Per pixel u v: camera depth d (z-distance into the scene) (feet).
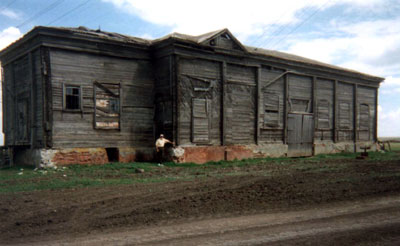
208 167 58.18
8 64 70.74
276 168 55.36
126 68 65.46
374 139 109.70
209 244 18.42
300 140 86.38
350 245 18.06
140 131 66.64
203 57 67.36
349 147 99.71
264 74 78.89
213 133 69.31
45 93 56.49
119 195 32.58
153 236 20.07
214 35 67.82
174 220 23.57
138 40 69.31
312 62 93.04
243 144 74.18
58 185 38.60
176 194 32.53
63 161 56.95
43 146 56.24
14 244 19.30
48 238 20.24
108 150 64.69
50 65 56.65
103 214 25.58
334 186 35.22
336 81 96.07
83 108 59.93
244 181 40.14
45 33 55.72
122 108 64.44
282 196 30.66
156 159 67.46
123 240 19.45
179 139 63.93
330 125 95.20
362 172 47.01
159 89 67.51
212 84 69.31
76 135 59.00
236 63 72.95
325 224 21.84
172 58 63.87
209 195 31.50
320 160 71.82
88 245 18.70
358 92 104.27
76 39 59.00
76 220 24.07
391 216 23.57
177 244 18.53
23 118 65.21
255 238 19.27
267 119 79.20
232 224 22.24
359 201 28.35
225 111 71.05
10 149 64.59
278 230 20.72
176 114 63.72
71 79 58.85
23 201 30.32
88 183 39.86
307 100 88.99
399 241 18.57
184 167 57.67
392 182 37.29
